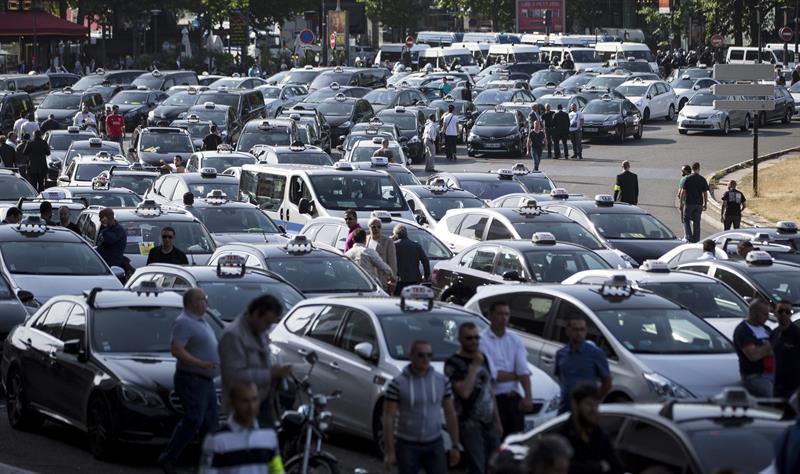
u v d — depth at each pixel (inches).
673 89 6215.6
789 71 7066.9
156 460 1320.1
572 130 4771.2
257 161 3467.0
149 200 2303.2
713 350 1358.3
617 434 870.4
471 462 1058.1
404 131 4795.8
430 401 1005.2
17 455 1333.7
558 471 674.8
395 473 1240.8
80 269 1999.3
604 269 1865.2
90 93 5644.7
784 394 1371.8
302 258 1828.2
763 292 1775.3
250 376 1060.5
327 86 6427.2
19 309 1736.0
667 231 2532.0
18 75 6520.7
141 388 1274.6
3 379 1513.3
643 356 1322.6
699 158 4682.6
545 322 1419.8
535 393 1259.8
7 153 3863.2
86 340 1350.9
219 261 1670.8
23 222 2059.5
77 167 3422.7
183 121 4653.1
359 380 1301.7
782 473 791.7
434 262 2198.6
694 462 818.8
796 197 3683.6
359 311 1347.2
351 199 2605.8
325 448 1353.3
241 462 816.9
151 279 1659.7
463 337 1061.1
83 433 1432.1
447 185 2812.5
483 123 4948.3
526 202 2346.2
